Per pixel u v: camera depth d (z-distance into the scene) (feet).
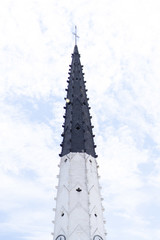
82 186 153.89
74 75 229.45
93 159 175.52
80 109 200.95
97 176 169.78
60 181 163.43
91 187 156.35
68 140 181.47
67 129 191.01
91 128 200.64
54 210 155.74
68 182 155.74
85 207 145.38
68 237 134.10
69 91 219.20
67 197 149.59
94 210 147.13
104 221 152.46
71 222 139.13
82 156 169.68
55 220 148.97
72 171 160.86
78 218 140.36
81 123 190.70
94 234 136.87
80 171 160.86
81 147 175.22
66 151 176.24
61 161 174.60
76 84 221.25
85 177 158.30
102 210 155.63
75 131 185.06
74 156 169.17
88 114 207.21
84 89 224.74
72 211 143.23
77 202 146.61
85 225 138.41
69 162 166.09
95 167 172.55
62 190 156.66
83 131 185.26
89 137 188.24
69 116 198.08
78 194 150.10
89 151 176.96
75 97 209.15
